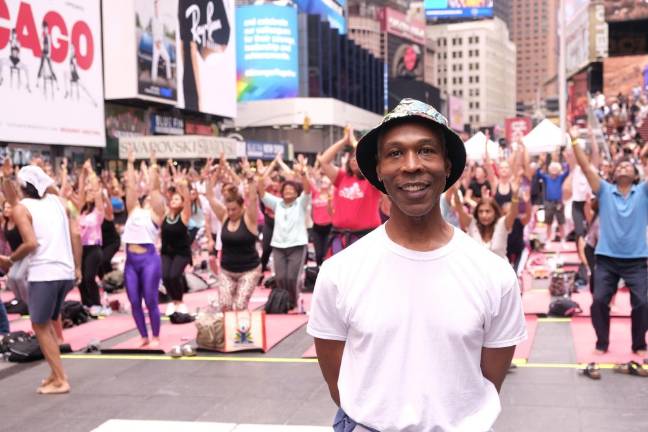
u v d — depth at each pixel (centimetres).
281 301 1020
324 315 222
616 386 621
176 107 5212
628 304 978
